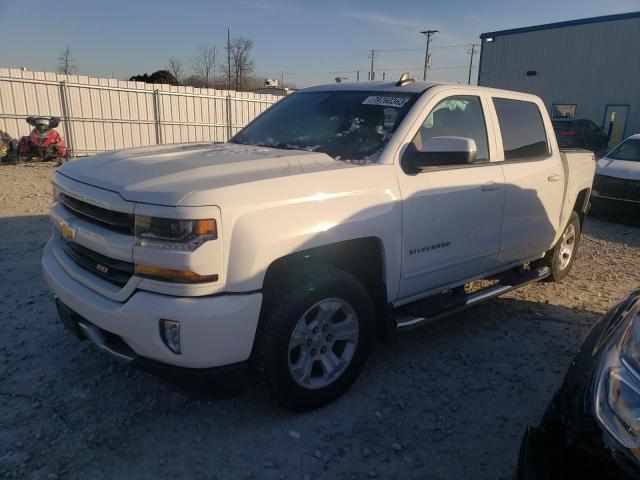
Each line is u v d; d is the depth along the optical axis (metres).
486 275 4.48
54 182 3.44
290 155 3.45
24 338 4.05
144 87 17.67
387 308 3.57
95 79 16.53
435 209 3.68
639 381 1.92
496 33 29.83
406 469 2.85
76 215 3.20
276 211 2.84
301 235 2.92
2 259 5.90
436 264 3.82
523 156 4.66
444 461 2.93
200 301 2.66
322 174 3.10
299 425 3.16
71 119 16.23
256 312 2.80
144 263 2.69
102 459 2.80
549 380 3.84
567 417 2.04
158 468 2.76
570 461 1.92
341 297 3.19
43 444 2.89
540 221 4.88
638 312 2.33
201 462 2.82
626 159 9.85
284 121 4.26
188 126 19.08
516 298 5.45
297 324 3.02
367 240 3.34
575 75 27.03
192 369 2.76
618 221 9.76
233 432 3.07
